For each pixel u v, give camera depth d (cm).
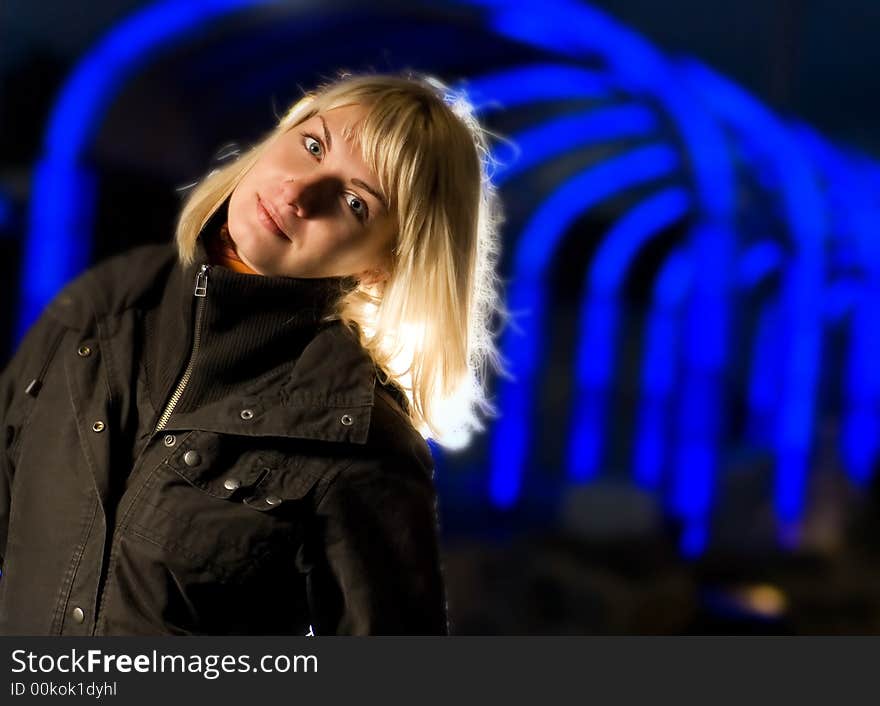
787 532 752
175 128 916
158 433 129
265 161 138
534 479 1073
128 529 126
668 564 647
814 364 945
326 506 130
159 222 909
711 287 848
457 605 621
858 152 1086
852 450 988
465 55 955
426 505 139
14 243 901
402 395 147
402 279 138
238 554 127
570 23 816
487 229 165
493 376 1340
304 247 133
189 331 134
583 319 1559
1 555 145
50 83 917
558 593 626
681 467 855
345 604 135
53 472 133
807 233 930
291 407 130
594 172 1307
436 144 137
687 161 841
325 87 158
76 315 140
